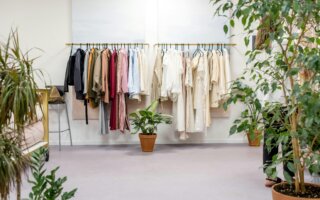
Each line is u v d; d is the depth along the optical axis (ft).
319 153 6.19
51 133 18.16
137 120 16.30
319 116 5.61
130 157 14.85
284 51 6.41
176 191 10.07
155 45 18.17
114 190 10.16
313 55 5.67
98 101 17.15
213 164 13.50
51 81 18.15
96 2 17.93
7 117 5.87
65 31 18.12
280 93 8.29
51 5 18.02
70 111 18.21
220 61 17.33
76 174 11.98
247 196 9.62
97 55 16.72
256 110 6.66
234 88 6.62
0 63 5.86
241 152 15.90
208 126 17.62
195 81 17.34
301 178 6.47
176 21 18.13
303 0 5.75
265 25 6.28
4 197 5.99
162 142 18.37
